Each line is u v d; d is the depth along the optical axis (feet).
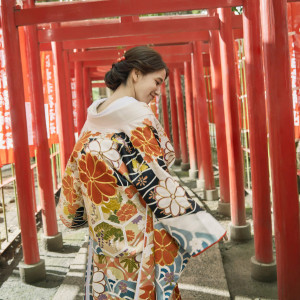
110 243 5.08
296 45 13.15
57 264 13.48
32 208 11.96
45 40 14.29
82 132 5.52
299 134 14.25
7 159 14.67
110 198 5.03
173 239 5.09
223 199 18.69
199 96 21.80
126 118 4.98
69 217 5.96
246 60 11.11
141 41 17.54
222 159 18.49
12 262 13.98
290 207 8.16
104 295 5.26
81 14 10.83
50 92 22.98
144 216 5.06
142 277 4.98
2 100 14.40
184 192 4.97
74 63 25.66
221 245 14.60
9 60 11.09
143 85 5.25
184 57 25.31
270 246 11.25
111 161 4.95
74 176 5.57
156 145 4.99
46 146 14.66
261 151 10.99
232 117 14.62
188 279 10.81
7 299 11.05
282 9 7.90
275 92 8.04
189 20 14.28
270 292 10.50
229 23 14.28
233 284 11.18
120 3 10.84
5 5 10.95
